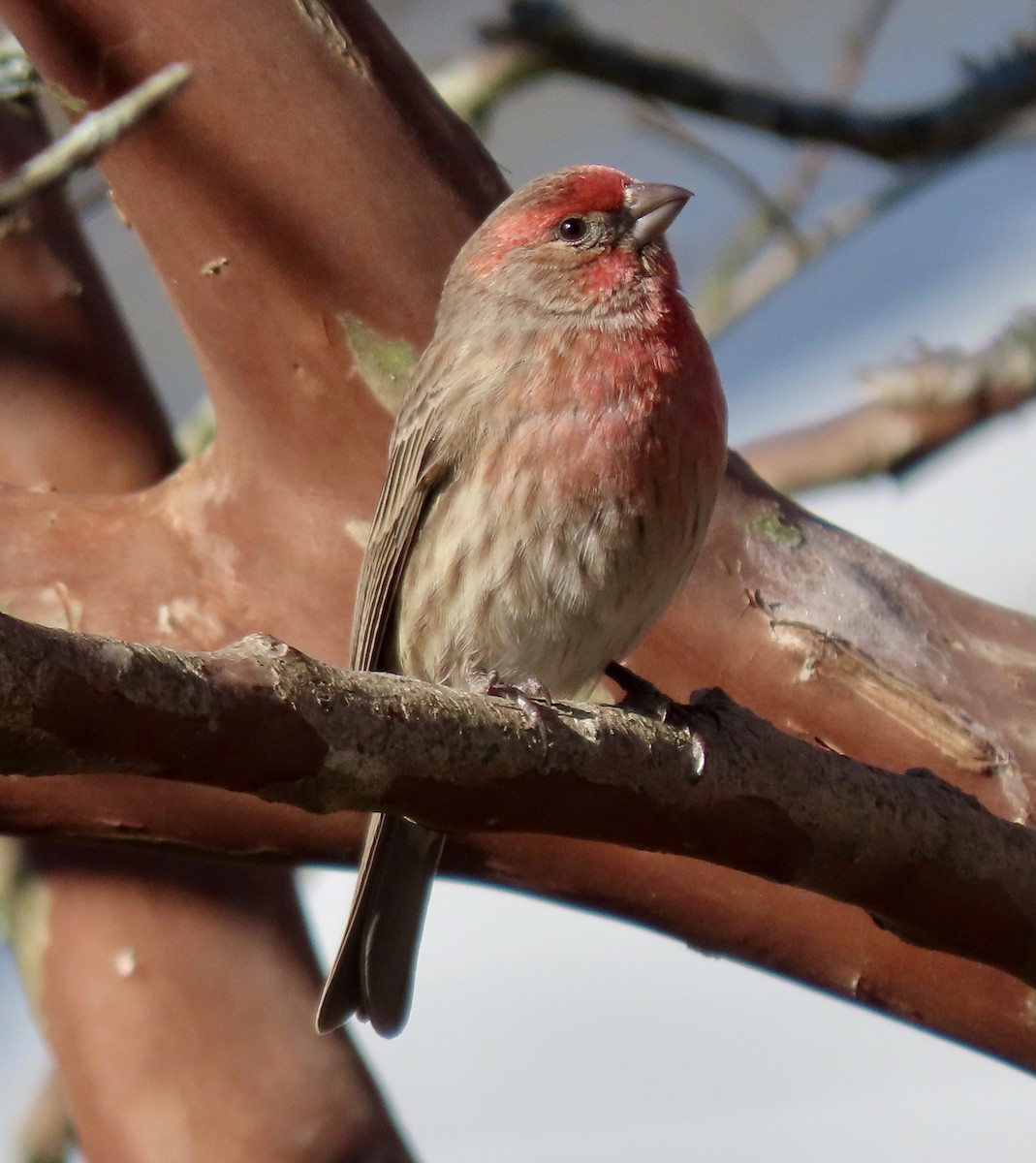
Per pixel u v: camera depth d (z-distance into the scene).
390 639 8.88
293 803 5.89
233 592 8.16
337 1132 9.13
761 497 8.61
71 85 8.06
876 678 8.14
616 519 8.28
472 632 8.59
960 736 8.04
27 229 9.37
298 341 8.19
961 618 8.41
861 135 12.20
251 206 8.06
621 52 12.10
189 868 9.48
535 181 9.11
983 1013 7.97
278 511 8.25
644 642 8.42
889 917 7.07
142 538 8.21
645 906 8.09
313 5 8.13
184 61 7.93
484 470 8.44
